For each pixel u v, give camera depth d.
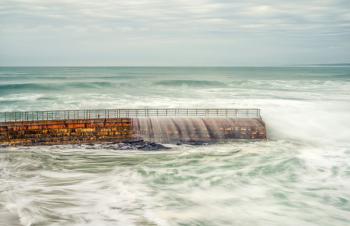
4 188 14.29
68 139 21.73
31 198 13.20
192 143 22.67
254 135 23.48
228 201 13.37
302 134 25.03
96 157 19.56
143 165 17.94
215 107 33.56
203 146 22.22
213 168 17.50
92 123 22.09
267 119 27.89
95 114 29.81
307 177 16.28
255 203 13.22
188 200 13.38
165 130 22.89
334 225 11.55
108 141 22.36
